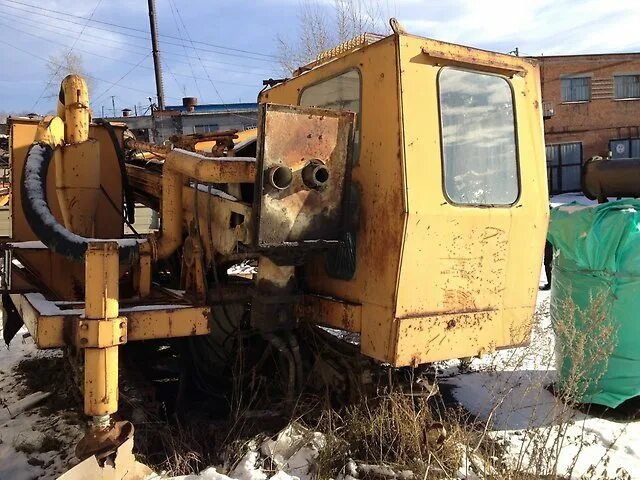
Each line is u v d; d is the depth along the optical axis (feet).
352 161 11.07
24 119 17.49
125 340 10.69
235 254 11.55
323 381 13.34
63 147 14.32
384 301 10.87
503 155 11.87
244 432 12.29
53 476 11.67
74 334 10.81
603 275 13.61
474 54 11.58
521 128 12.19
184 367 14.39
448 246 11.03
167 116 67.05
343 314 11.82
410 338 10.72
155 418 12.81
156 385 15.53
